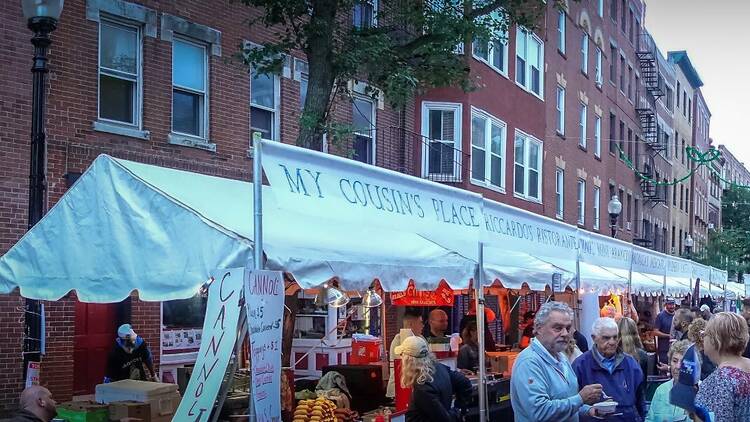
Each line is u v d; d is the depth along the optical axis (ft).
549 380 19.60
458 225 29.58
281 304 20.21
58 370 40.65
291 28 55.52
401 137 68.23
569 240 41.42
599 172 116.16
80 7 42.83
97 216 22.84
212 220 20.93
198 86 50.06
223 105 50.96
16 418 21.03
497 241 32.40
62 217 23.47
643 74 145.38
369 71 49.49
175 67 48.57
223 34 51.16
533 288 34.99
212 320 19.38
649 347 55.47
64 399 40.83
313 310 56.03
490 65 76.23
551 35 95.61
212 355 19.11
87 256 22.77
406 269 25.07
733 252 179.22
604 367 23.21
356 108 63.16
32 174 27.22
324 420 24.48
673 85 171.01
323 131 43.88
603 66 119.55
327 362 54.95
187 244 21.02
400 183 26.86
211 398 18.65
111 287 22.21
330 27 43.93
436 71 48.39
